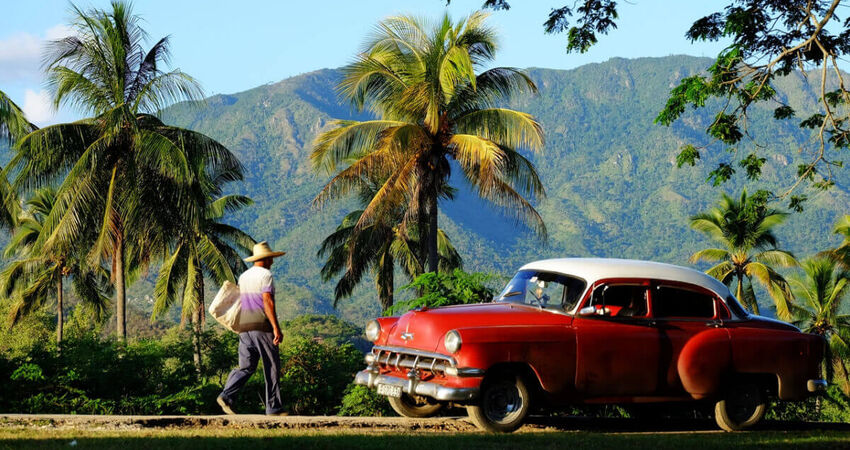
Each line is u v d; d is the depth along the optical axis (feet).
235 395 30.50
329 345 64.54
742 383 32.42
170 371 54.95
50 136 87.81
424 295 54.13
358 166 87.15
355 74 88.07
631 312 30.83
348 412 55.67
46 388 46.16
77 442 24.20
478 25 86.84
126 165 92.32
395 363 30.07
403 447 24.89
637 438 28.53
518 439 27.09
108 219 90.43
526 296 31.71
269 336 30.71
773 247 162.81
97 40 90.22
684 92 50.60
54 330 200.54
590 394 29.73
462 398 27.89
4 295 158.10
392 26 88.38
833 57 46.44
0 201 86.43
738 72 49.19
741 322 32.37
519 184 89.76
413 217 92.12
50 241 89.66
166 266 132.57
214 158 97.86
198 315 125.08
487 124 88.89
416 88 86.48
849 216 152.05
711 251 160.25
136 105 92.43
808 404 66.95
